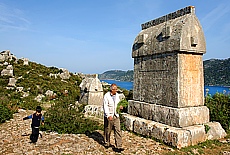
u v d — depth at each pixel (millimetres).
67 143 6641
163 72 7637
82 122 8602
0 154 5680
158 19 8625
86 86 16203
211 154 6016
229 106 8781
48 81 29828
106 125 6242
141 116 8469
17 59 39562
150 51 8172
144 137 7566
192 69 7352
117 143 6004
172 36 7250
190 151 6105
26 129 8547
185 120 6922
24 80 26938
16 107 13250
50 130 8086
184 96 7109
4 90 21031
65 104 10789
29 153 5727
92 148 6227
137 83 9016
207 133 7066
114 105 6082
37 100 18828
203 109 7441
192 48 7176
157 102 7852
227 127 8281
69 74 39406
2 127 8828
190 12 7324
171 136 6508
